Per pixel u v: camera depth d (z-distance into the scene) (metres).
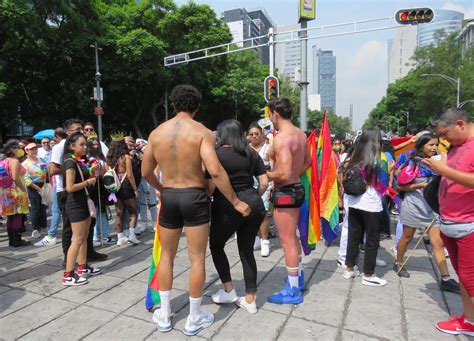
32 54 18.30
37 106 21.08
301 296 3.41
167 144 2.74
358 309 3.26
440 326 2.90
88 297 3.55
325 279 4.00
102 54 20.92
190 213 2.74
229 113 32.50
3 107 19.72
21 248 5.36
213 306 3.33
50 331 2.91
